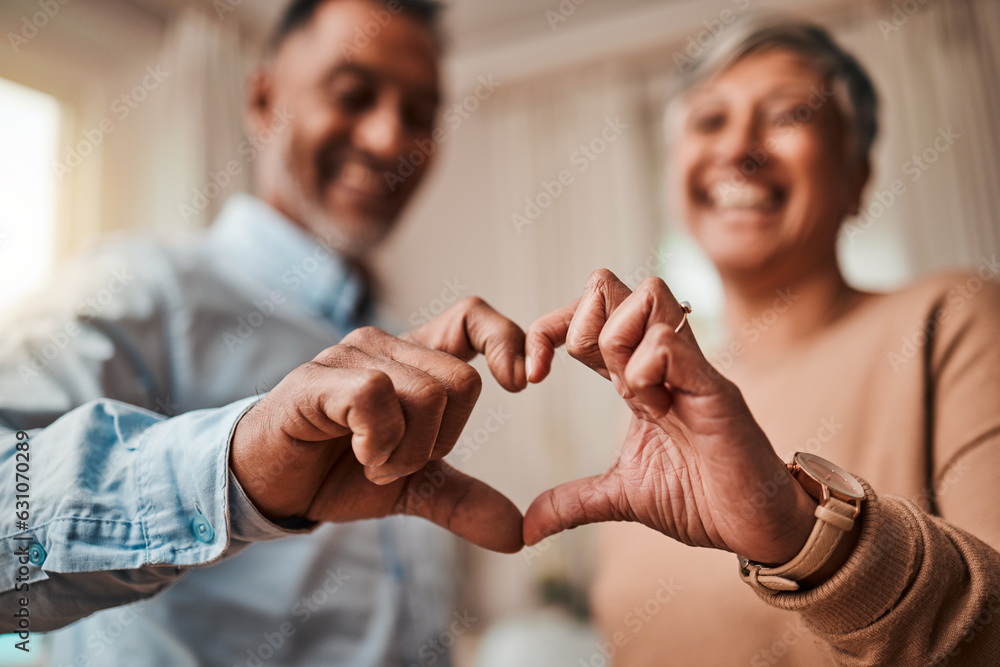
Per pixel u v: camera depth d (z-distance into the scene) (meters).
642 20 2.52
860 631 0.32
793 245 0.66
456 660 1.02
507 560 2.22
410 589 0.89
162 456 0.37
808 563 0.32
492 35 2.60
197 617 0.72
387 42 1.06
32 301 0.69
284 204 1.11
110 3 1.78
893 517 0.33
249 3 2.01
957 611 0.32
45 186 1.70
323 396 0.31
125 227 1.78
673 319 0.31
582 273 2.69
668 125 0.82
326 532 0.83
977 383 0.48
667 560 0.60
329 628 0.79
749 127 0.69
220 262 0.90
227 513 0.35
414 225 2.43
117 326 0.71
